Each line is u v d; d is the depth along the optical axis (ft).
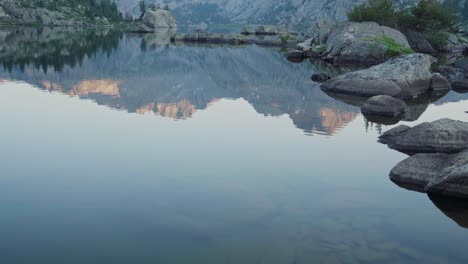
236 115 78.02
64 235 30.55
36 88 106.73
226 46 297.94
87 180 42.22
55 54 205.16
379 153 53.88
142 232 31.22
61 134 60.90
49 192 38.86
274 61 196.24
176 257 27.86
